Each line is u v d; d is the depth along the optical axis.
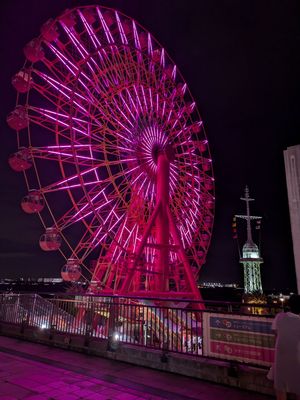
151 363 8.13
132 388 6.81
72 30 22.56
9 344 10.70
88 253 21.50
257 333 7.13
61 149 20.47
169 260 24.00
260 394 6.52
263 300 62.03
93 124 21.80
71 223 20.75
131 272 21.16
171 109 27.31
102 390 6.69
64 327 10.55
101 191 21.58
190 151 29.47
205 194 30.72
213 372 7.18
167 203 24.47
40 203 20.39
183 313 8.74
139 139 24.56
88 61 21.84
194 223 28.39
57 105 21.48
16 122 20.20
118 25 25.69
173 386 6.95
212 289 147.38
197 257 28.33
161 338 8.65
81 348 9.66
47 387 6.80
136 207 24.23
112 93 23.23
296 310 5.62
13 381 7.13
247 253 75.06
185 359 7.67
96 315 9.91
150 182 25.38
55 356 9.21
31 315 11.73
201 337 7.95
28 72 20.91
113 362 8.68
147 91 26.16
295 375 5.14
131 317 9.25
